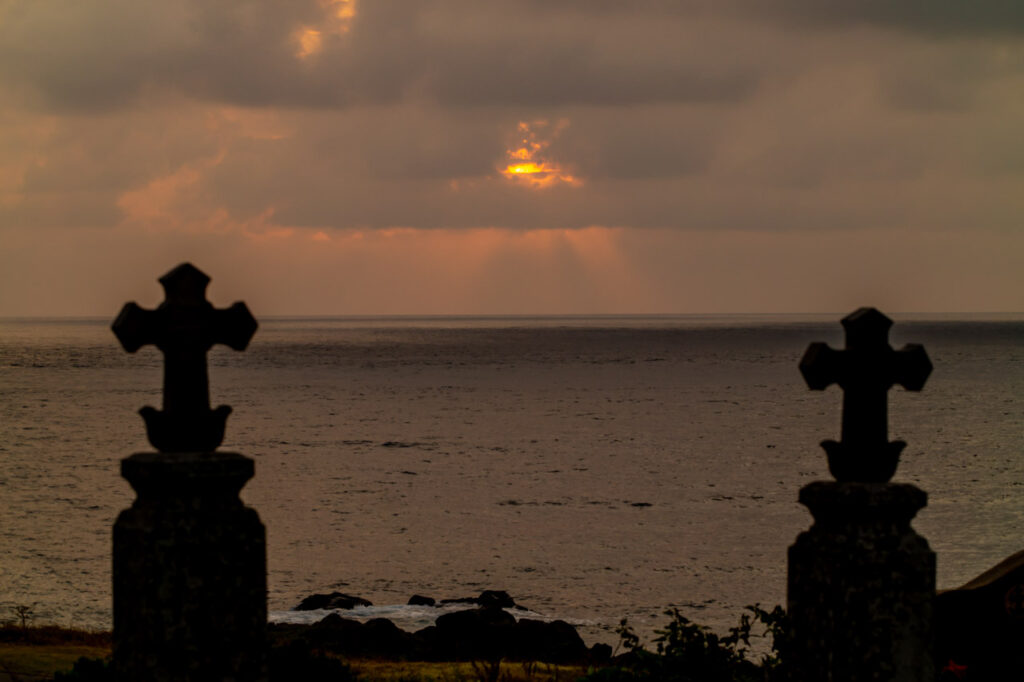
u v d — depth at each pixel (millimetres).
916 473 92750
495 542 64875
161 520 6906
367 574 55969
